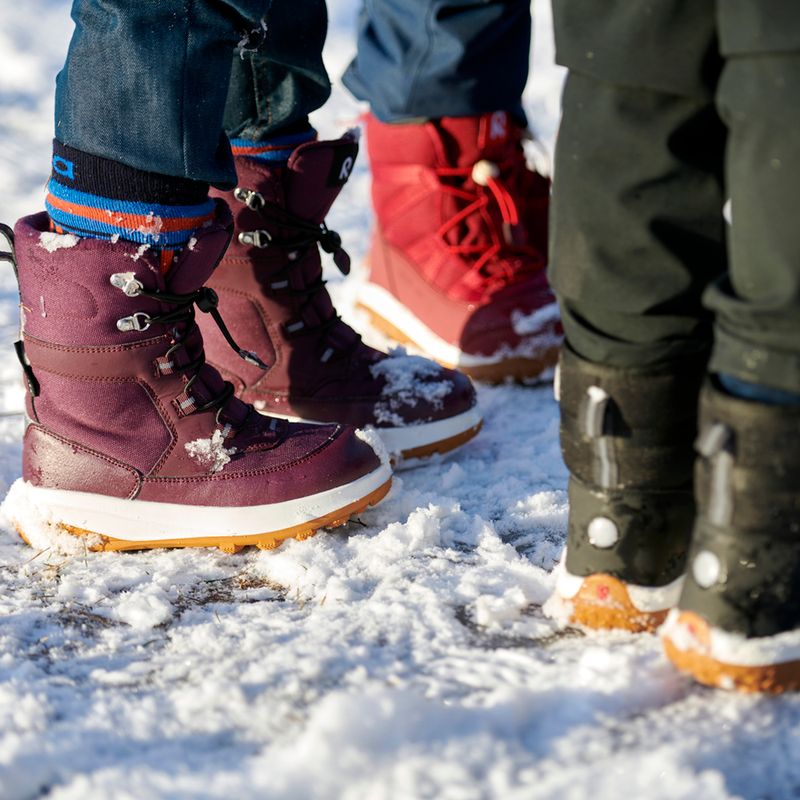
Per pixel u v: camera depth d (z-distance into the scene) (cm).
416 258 229
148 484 147
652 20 97
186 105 131
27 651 124
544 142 388
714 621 101
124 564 148
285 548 151
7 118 414
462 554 148
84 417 145
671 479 113
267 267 172
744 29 88
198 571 146
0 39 496
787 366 94
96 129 132
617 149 102
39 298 140
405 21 215
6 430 195
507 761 94
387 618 127
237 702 108
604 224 104
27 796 96
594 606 118
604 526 116
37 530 150
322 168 170
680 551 117
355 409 178
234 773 94
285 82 170
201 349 151
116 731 104
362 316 250
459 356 219
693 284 106
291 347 177
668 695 105
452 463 181
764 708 102
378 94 223
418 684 110
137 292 138
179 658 120
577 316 112
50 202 140
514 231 228
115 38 128
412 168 226
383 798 90
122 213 136
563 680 108
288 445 152
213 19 130
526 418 204
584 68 103
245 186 168
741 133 92
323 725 96
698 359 110
